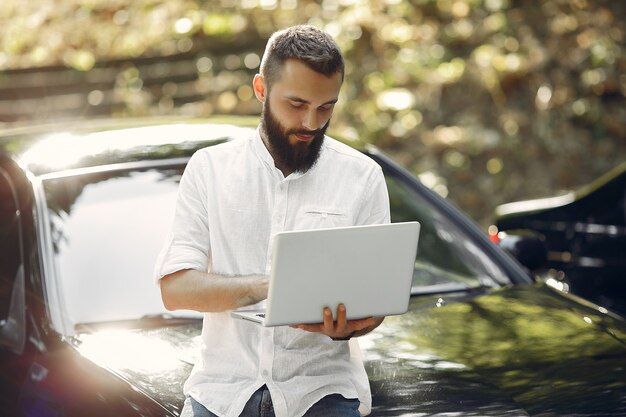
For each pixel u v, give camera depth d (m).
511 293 4.79
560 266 6.64
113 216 4.61
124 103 10.93
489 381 3.87
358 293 3.07
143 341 4.12
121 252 4.50
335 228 2.98
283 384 3.19
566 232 6.64
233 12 11.31
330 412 3.23
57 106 11.09
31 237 4.52
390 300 3.12
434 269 4.89
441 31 10.99
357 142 5.48
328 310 3.05
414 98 10.47
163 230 4.58
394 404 3.69
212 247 3.20
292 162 3.15
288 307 3.02
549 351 4.14
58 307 4.31
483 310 4.55
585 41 10.96
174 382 3.81
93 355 4.03
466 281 4.88
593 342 4.23
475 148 10.13
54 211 4.59
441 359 4.04
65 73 11.21
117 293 4.38
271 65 3.07
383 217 3.27
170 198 4.68
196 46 11.15
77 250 4.49
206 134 5.09
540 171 10.11
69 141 5.06
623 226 6.46
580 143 10.33
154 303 4.36
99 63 11.22
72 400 3.83
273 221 3.17
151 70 11.12
